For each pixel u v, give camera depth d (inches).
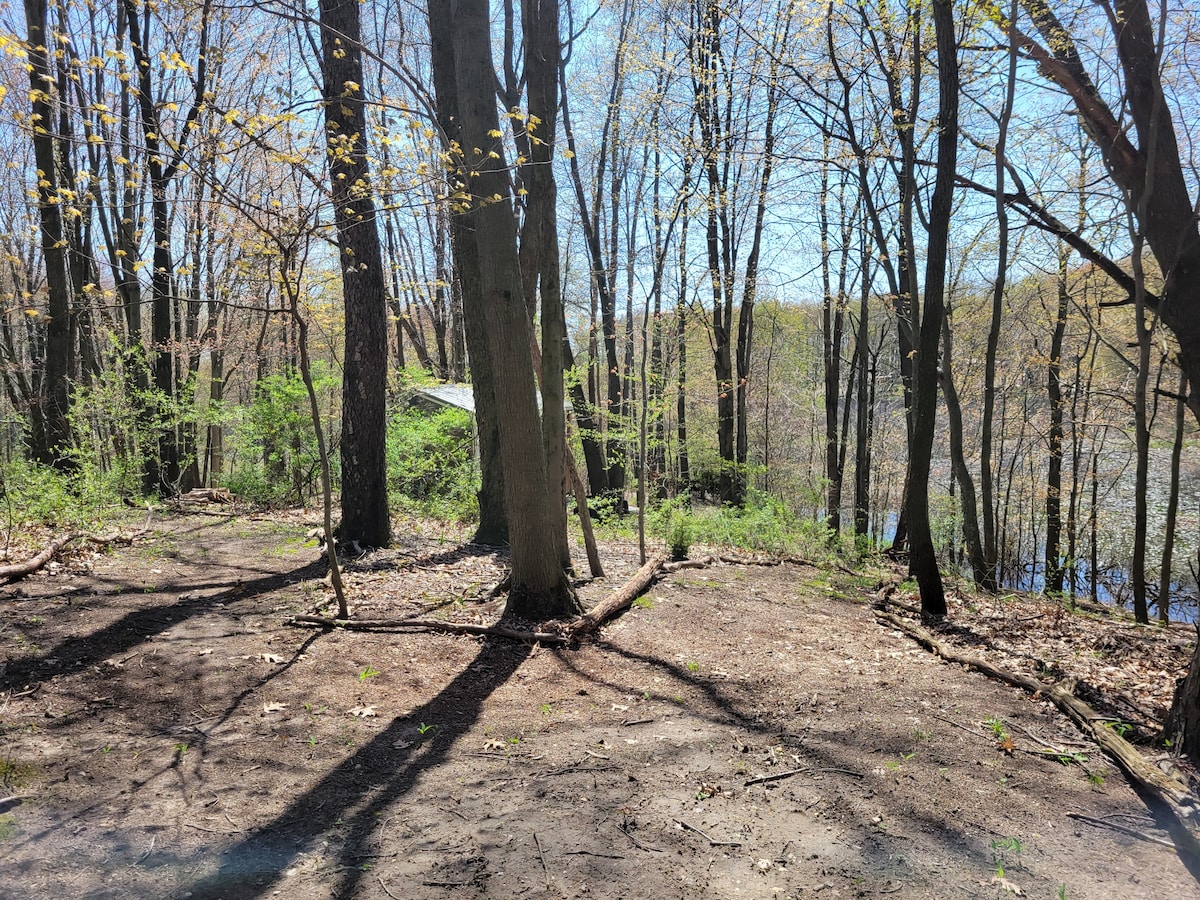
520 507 237.1
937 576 301.3
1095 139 260.2
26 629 208.8
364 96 307.7
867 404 787.4
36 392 537.0
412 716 173.3
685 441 745.6
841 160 502.9
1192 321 225.5
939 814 137.6
